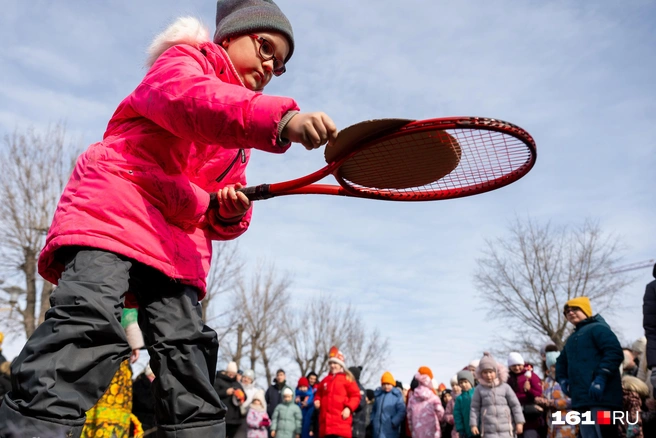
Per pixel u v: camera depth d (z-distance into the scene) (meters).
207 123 1.65
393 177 2.12
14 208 19.36
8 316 19.11
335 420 8.38
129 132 1.81
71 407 1.46
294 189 2.07
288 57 2.21
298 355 33.03
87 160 1.77
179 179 1.86
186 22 1.96
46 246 1.74
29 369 1.46
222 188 2.20
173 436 1.82
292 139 1.63
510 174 2.13
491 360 6.82
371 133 1.80
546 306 25.64
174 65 1.75
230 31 2.06
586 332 5.20
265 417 9.68
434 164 2.01
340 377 8.61
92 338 1.53
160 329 1.86
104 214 1.70
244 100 1.62
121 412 4.57
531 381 7.16
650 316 4.74
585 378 5.10
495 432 6.65
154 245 1.75
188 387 1.86
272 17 2.09
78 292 1.54
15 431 1.40
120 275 1.65
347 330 34.53
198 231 2.09
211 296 23.36
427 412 9.05
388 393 9.46
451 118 1.75
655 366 4.64
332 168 1.93
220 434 1.87
